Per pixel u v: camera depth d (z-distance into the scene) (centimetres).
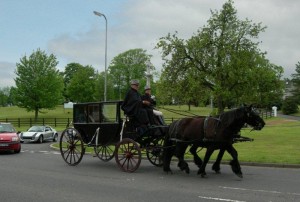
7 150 2064
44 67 5694
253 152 1736
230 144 1134
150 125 1310
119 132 1370
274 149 1848
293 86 9006
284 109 7906
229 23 2786
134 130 1312
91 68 8362
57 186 1034
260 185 1022
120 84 8519
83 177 1184
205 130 1136
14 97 5675
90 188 1002
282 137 2527
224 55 2642
